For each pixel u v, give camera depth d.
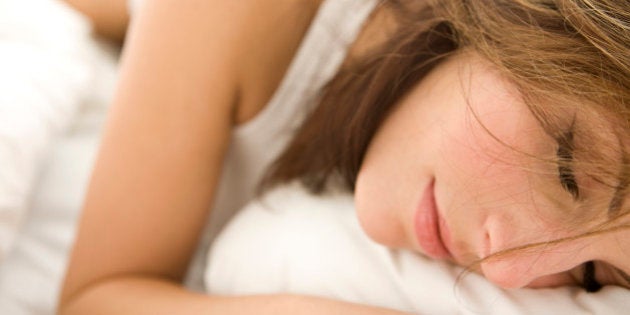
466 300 0.82
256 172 0.98
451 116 0.80
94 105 1.06
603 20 0.77
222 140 0.93
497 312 0.81
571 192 0.77
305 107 0.94
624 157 0.76
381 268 0.85
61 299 0.91
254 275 0.87
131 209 0.90
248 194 0.99
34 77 0.97
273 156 0.96
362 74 0.87
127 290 0.88
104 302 0.88
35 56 1.00
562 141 0.77
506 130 0.78
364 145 0.87
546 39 0.78
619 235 0.77
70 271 0.91
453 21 0.82
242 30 0.90
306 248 0.86
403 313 0.80
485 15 0.81
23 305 0.91
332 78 0.90
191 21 0.90
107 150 0.91
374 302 0.84
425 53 0.84
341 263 0.85
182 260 0.93
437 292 0.83
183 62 0.90
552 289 0.83
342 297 0.84
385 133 0.85
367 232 0.85
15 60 0.98
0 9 1.02
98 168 0.91
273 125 0.95
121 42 1.13
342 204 0.89
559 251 0.78
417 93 0.83
